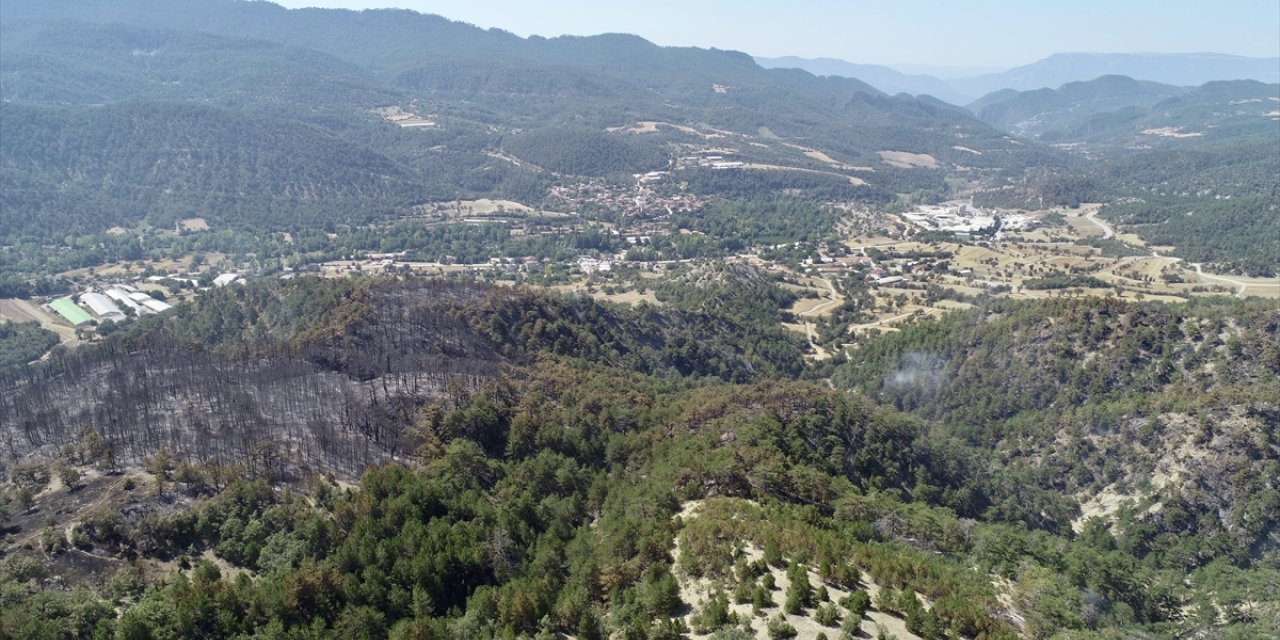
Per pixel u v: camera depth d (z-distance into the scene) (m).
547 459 148.88
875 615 97.56
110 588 102.12
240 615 98.12
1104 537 165.12
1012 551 135.25
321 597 101.88
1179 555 157.75
